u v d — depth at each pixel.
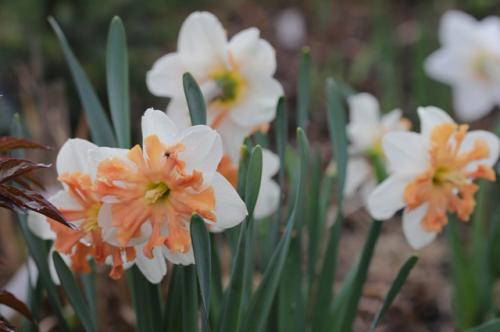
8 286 0.91
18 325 0.89
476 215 0.94
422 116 0.71
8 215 1.01
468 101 1.21
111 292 1.04
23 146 0.65
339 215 0.76
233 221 0.62
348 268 1.18
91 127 0.72
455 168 0.70
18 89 1.30
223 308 0.67
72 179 0.62
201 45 0.72
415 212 0.71
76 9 1.35
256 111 0.72
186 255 0.63
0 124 1.19
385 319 1.07
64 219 0.61
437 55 1.20
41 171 1.06
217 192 0.61
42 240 0.70
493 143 0.72
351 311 0.76
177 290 0.69
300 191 0.68
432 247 1.23
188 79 0.65
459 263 0.93
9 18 1.32
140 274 0.69
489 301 0.94
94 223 0.63
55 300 0.71
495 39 1.16
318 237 0.77
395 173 0.70
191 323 0.67
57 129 1.08
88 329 0.68
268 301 0.68
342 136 0.76
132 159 0.61
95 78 1.34
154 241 0.61
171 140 0.62
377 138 0.97
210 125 0.72
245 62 0.72
